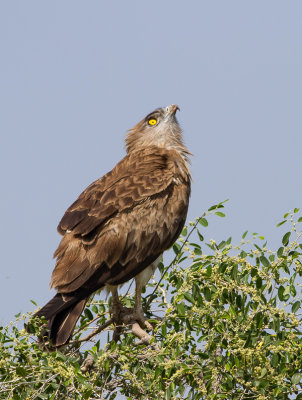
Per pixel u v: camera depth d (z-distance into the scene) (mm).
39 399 9875
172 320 11008
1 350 10148
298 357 10148
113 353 10461
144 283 14500
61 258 14039
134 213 14656
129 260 14367
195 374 9945
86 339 12461
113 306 13695
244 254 11297
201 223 12500
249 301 10680
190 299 10898
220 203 12391
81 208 14688
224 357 10227
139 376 10219
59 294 13305
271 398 9883
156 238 14820
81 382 9617
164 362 10344
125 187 15031
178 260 12352
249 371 10016
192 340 10836
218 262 11281
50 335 12078
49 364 9836
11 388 9758
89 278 13719
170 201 15273
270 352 10523
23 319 10586
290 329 10664
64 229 14430
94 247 14055
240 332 10383
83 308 13133
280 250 11195
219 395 9758
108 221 14391
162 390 10000
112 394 10719
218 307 10984
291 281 10984
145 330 13570
